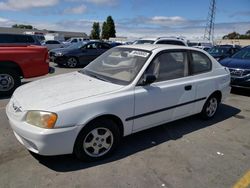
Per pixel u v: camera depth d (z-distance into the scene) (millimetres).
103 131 3248
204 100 4645
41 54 6785
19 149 3504
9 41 12555
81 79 3746
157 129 4441
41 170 3031
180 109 4164
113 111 3195
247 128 4715
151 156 3482
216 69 4859
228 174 3129
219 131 4500
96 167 3148
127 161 3324
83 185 2791
